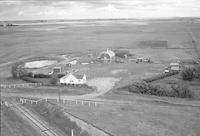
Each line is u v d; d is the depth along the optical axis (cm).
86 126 4266
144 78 7775
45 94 6150
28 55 12775
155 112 4975
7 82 7700
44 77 8181
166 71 8406
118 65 10019
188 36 19988
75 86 6956
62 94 6169
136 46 15550
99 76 8262
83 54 12781
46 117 4516
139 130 4169
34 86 6981
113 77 8100
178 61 10525
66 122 4359
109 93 6262
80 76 7225
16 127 3759
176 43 16375
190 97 5934
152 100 5694
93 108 5156
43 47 15612
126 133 4050
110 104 5419
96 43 17262
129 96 5994
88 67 9725
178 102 5575
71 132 3966
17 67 8919
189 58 11275
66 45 16475
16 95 5988
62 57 12044
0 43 17688
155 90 6234
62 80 7188
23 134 3562
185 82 7312
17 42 18250
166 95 6088
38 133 3716
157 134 4044
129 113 4906
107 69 9306
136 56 12088
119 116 4747
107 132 4053
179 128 4272
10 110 4609
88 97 5922
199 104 5450
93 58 11519
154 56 12031
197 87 6806
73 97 5922
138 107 5250
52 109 4934
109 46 15662
